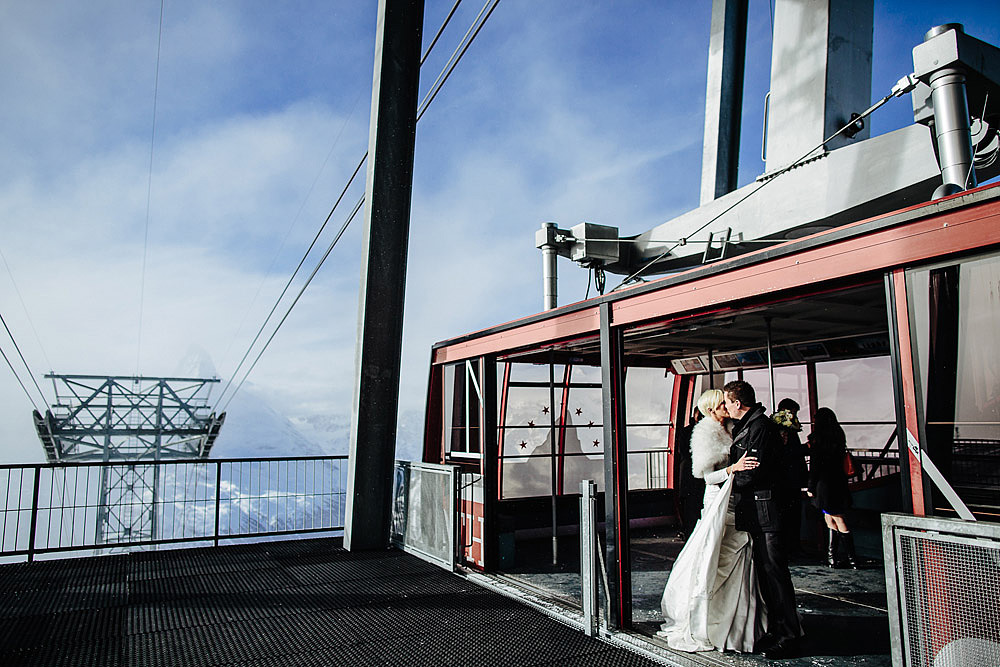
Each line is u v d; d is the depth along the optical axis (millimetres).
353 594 6422
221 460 9102
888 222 3414
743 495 4531
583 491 5258
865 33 9422
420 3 9812
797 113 9344
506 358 8883
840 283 3775
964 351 3113
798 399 8883
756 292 4160
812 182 9117
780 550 4418
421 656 4676
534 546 8750
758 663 4285
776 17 9758
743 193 10422
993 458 2957
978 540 2889
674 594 4770
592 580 5125
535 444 9422
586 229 13562
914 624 3100
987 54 7004
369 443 9008
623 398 5309
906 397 3316
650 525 9820
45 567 7629
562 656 4664
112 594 6453
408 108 9734
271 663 4559
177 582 6949
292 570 7543
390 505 9062
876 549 7344
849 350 7828
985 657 2840
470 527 7602
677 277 4707
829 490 6891
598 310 5660
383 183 9539
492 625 5387
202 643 4980
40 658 4668
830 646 4602
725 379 9836
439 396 9273
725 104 12500
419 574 7316
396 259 9539
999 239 2967
